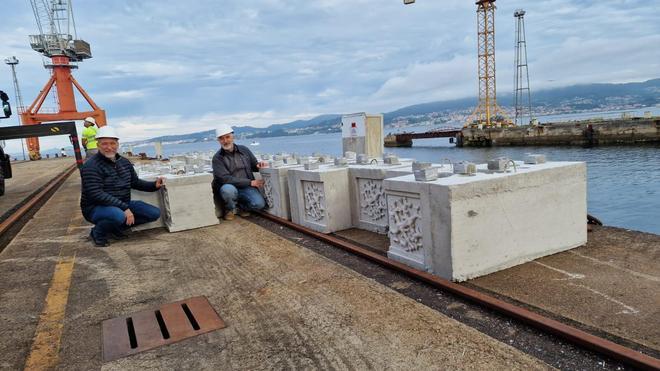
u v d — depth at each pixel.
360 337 2.77
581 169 4.09
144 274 4.39
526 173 3.73
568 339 2.52
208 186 6.46
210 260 4.74
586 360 2.36
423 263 3.74
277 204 6.61
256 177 7.54
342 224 5.56
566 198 4.02
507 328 2.76
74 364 2.68
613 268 3.56
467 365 2.38
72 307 3.61
